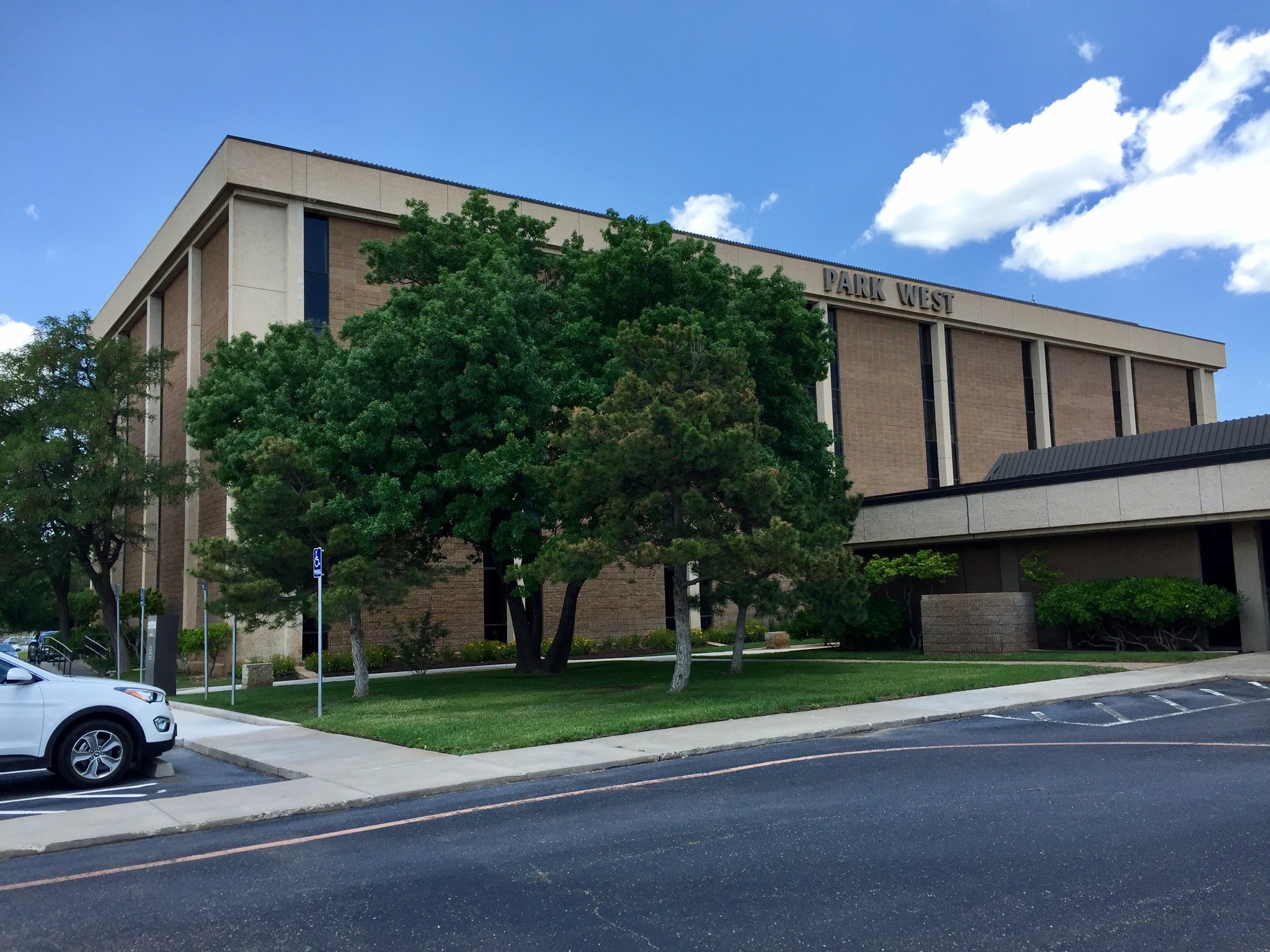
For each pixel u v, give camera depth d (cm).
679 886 615
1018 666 1967
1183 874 603
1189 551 2297
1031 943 496
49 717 1058
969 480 4700
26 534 3316
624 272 2138
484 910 581
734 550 1619
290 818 876
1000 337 4956
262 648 2841
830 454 2428
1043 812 779
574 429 1695
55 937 565
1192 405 5778
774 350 2231
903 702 1478
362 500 1903
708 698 1566
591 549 1625
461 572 2023
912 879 610
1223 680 1691
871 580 2753
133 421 4103
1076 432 5150
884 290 4484
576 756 1099
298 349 2131
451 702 1731
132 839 811
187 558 3284
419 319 1995
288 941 541
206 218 3166
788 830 748
